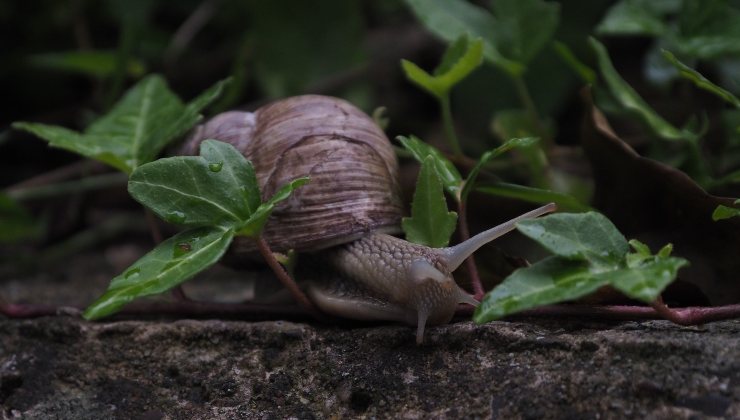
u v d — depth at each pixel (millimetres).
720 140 394
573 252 296
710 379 290
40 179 512
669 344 296
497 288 293
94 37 624
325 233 336
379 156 345
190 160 317
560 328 312
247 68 572
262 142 345
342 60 540
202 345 330
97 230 500
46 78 614
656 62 388
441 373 311
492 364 308
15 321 347
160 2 637
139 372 331
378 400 311
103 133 360
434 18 373
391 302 328
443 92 357
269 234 339
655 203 333
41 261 469
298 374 320
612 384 295
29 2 598
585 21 485
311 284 343
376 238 335
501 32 375
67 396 331
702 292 317
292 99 351
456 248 327
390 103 574
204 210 315
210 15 591
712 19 363
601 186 342
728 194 364
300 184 312
